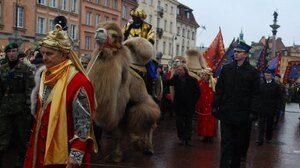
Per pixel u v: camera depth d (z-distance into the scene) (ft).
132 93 25.55
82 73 12.87
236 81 23.66
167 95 49.21
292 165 28.94
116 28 24.03
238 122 23.54
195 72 43.34
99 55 23.67
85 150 12.40
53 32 12.71
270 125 39.42
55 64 12.70
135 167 25.05
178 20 270.67
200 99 36.58
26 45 143.74
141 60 26.43
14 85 22.36
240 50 23.73
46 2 156.46
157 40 241.96
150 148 28.78
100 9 193.67
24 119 22.71
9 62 22.61
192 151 31.53
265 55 57.82
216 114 24.20
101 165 25.00
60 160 12.31
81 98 12.35
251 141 39.58
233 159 24.62
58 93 12.41
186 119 33.68
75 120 12.35
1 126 22.41
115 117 24.02
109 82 23.29
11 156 26.27
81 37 181.06
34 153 12.66
